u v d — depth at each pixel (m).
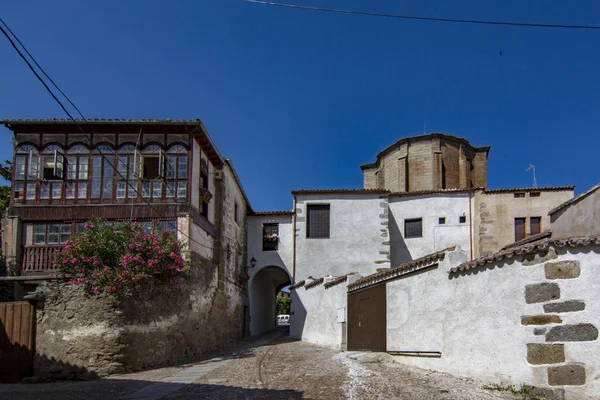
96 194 17.77
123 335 13.16
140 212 17.61
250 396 9.18
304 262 25.81
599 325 7.64
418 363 10.83
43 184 17.81
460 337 9.49
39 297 13.25
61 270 13.55
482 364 8.84
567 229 15.69
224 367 13.66
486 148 36.31
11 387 12.09
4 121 17.62
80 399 9.95
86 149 18.08
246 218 27.28
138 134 18.22
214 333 19.73
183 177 17.92
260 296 29.81
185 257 16.88
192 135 18.25
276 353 16.42
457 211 26.22
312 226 26.39
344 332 15.73
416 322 11.12
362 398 8.41
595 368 7.57
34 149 18.05
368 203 26.31
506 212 25.34
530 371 7.95
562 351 7.78
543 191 25.25
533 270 8.20
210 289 19.50
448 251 10.21
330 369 11.49
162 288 14.90
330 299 17.70
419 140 34.44
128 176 17.92
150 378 12.27
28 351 13.02
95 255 13.52
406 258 26.34
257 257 26.75
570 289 7.87
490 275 8.90
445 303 10.08
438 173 33.47
